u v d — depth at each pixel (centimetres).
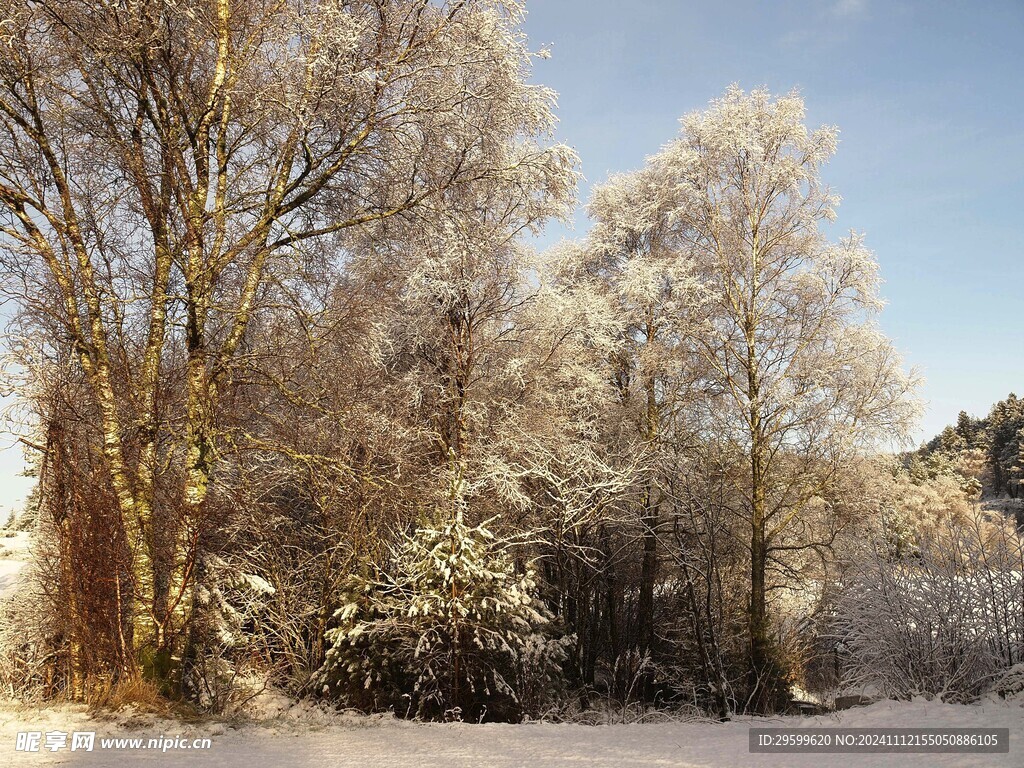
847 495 1669
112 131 977
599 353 1612
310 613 1188
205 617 1052
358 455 1267
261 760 554
